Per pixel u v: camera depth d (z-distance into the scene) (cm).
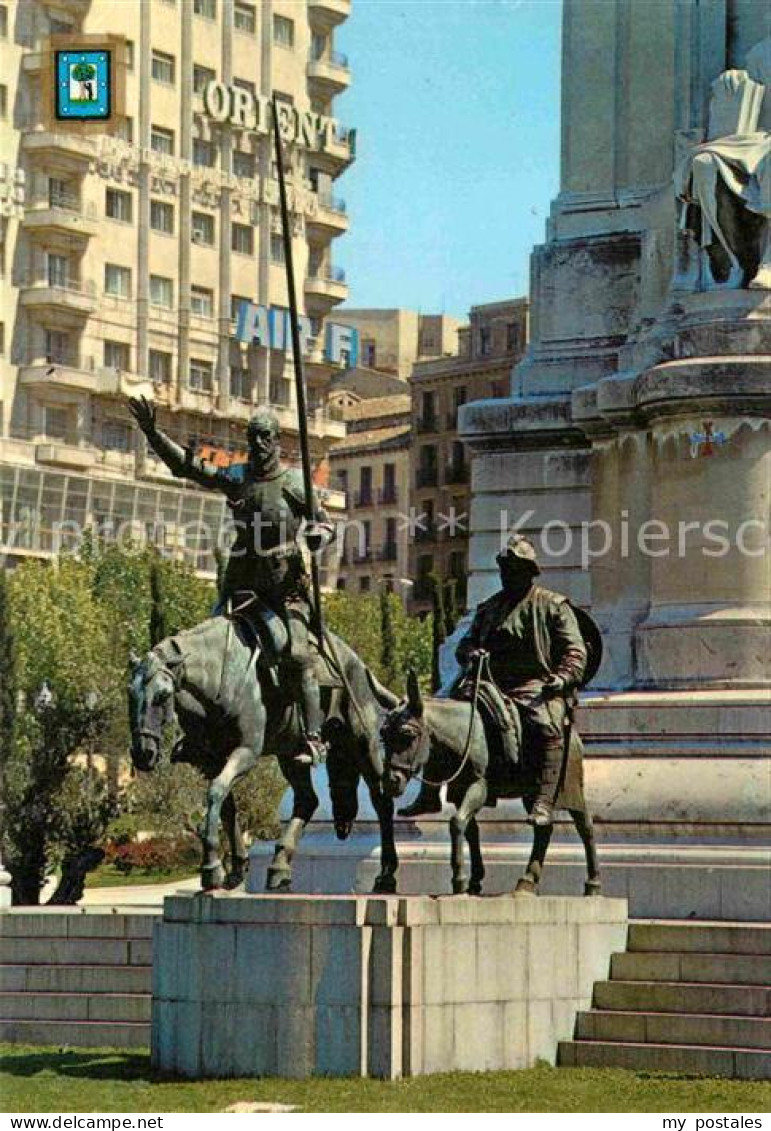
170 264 11475
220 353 11706
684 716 2816
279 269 12031
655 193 3155
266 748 2375
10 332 10856
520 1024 2331
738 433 2936
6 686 5719
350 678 2428
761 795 2731
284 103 12044
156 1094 2127
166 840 6309
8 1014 2678
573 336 3250
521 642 2420
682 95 3228
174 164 11456
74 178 11012
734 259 3002
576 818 2467
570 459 3200
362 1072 2186
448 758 2345
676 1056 2331
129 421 11156
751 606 2927
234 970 2227
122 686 7962
